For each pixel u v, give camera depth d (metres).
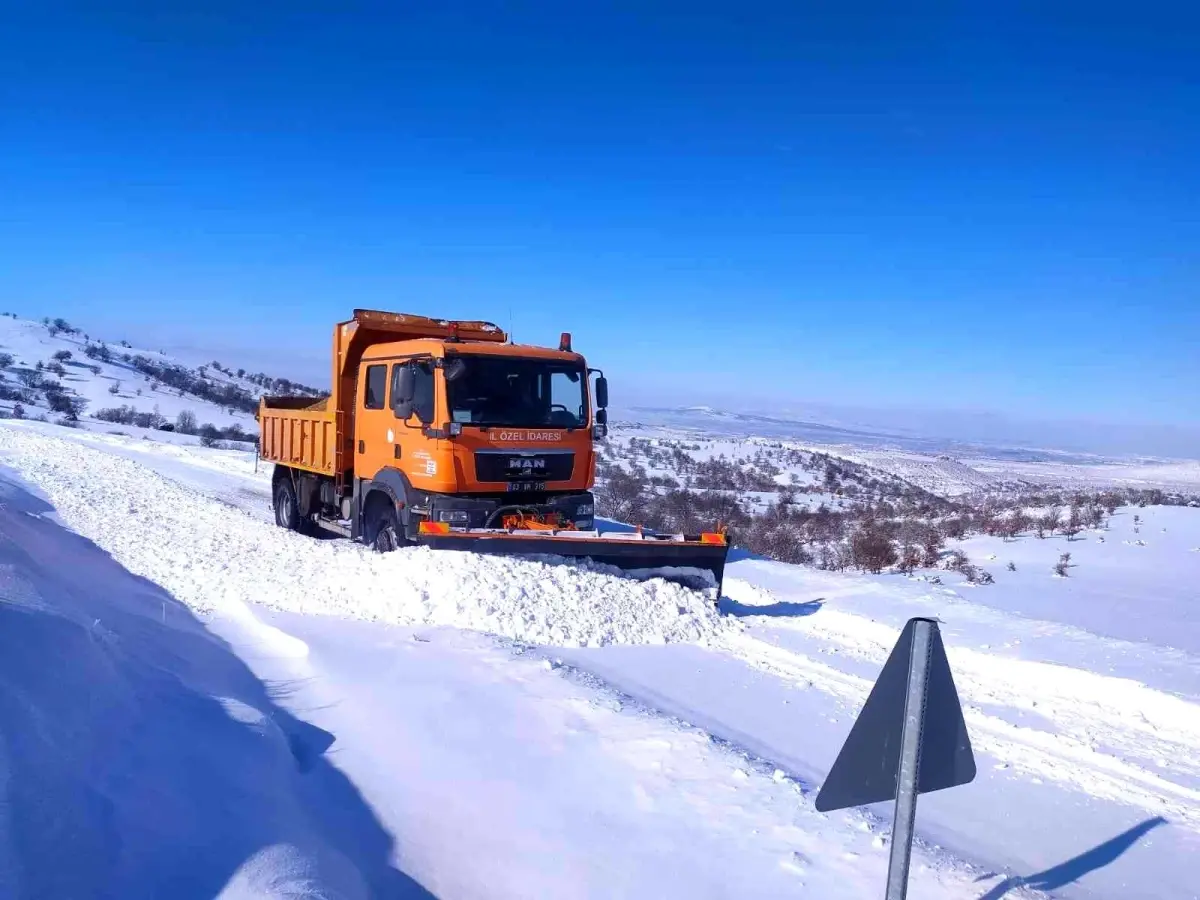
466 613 7.99
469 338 12.58
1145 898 4.08
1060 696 7.09
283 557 10.89
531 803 4.59
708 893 3.79
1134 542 19.02
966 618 9.39
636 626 8.34
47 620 4.77
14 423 38.22
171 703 4.99
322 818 4.38
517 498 10.27
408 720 5.62
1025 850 4.51
